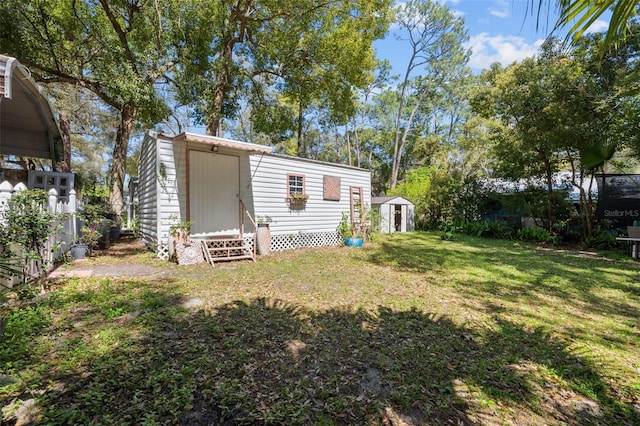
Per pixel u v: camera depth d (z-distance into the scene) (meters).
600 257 8.69
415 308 4.08
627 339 3.28
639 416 2.11
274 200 8.97
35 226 3.90
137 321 3.23
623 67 8.69
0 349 2.45
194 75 11.97
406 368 2.57
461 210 16.62
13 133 7.09
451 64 24.23
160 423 1.83
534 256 8.73
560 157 11.42
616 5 1.40
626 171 13.17
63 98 12.95
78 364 2.38
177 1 10.63
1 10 7.90
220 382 2.24
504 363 2.71
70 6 9.67
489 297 4.71
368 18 12.36
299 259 7.55
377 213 16.16
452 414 2.05
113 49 8.91
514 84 10.62
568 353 2.94
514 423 2.00
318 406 2.06
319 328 3.33
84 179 18.00
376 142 29.89
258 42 13.30
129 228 13.99
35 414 1.84
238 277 5.42
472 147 22.64
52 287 4.19
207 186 7.64
